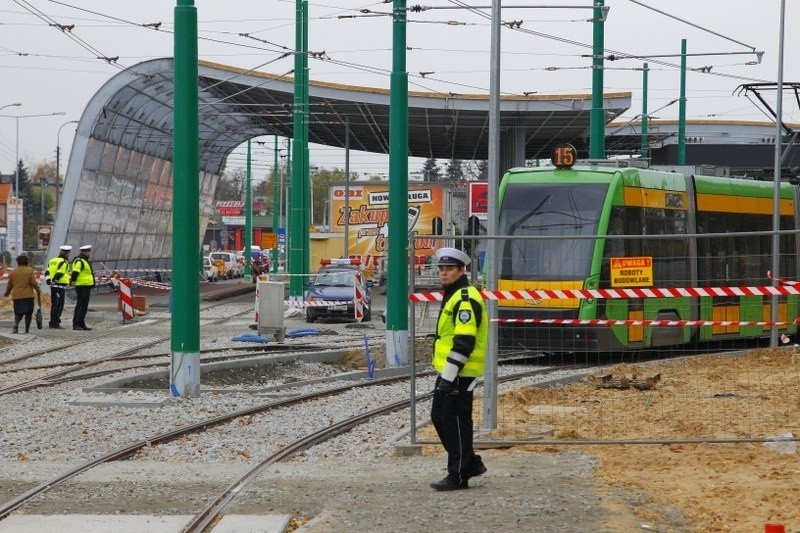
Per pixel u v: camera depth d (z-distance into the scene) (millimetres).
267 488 14086
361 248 81562
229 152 90750
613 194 31250
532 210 31625
